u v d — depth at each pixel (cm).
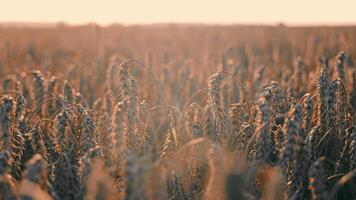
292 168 487
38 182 406
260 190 497
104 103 746
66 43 3167
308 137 550
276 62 1745
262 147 509
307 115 595
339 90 605
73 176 502
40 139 580
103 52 1819
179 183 505
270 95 600
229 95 861
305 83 972
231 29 4650
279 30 3562
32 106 788
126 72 530
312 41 1855
